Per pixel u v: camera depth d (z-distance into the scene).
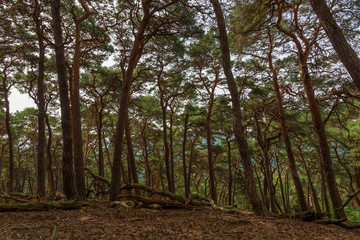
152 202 8.46
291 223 6.45
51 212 7.03
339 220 6.67
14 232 4.14
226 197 40.50
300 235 5.05
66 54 16.44
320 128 12.30
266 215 7.75
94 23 14.28
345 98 12.70
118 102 20.83
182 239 4.25
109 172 40.12
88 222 5.59
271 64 15.22
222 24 9.14
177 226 5.41
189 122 24.08
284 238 4.71
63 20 14.29
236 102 8.62
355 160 22.28
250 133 21.42
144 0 10.81
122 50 16.47
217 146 26.72
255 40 13.91
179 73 20.30
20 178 46.28
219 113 21.22
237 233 4.82
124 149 29.56
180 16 12.36
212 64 19.30
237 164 27.48
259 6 10.27
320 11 6.05
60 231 4.50
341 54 5.64
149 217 6.62
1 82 20.67
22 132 30.70
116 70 19.81
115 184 9.52
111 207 8.38
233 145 26.31
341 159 24.44
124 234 4.43
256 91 17.64
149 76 19.30
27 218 5.96
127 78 10.41
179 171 35.84
